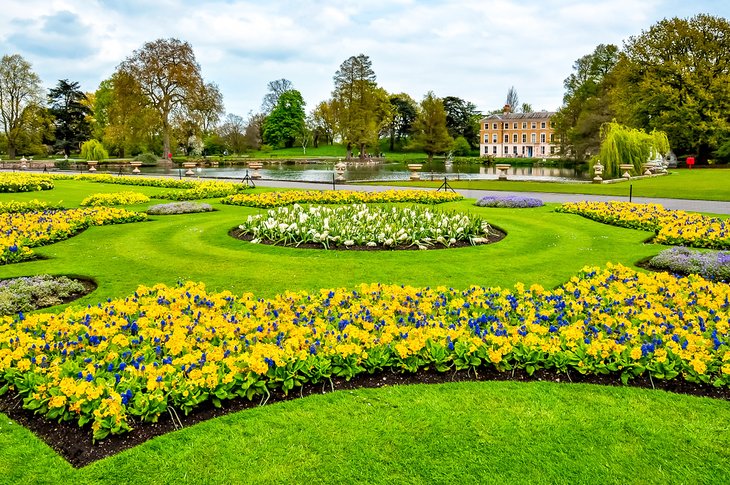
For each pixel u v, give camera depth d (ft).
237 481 11.48
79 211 46.26
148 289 22.82
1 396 15.21
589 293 23.08
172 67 172.86
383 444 12.73
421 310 20.13
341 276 28.04
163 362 15.20
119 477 11.66
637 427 13.38
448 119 325.83
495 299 21.97
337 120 233.35
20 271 29.25
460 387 15.46
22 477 11.69
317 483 11.42
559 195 70.85
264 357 15.37
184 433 13.15
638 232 41.04
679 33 150.20
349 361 16.14
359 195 62.13
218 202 63.52
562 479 11.52
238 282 27.14
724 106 145.59
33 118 195.11
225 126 283.38
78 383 14.14
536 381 15.88
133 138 179.93
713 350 16.42
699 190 72.23
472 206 57.98
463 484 11.37
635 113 157.89
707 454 12.35
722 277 27.12
